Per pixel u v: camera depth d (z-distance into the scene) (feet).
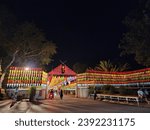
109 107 55.67
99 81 108.78
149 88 95.91
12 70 95.76
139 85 101.71
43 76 98.84
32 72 97.19
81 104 66.64
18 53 115.85
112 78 111.45
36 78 96.37
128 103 68.49
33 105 60.34
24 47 112.16
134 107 55.67
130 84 107.14
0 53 105.09
